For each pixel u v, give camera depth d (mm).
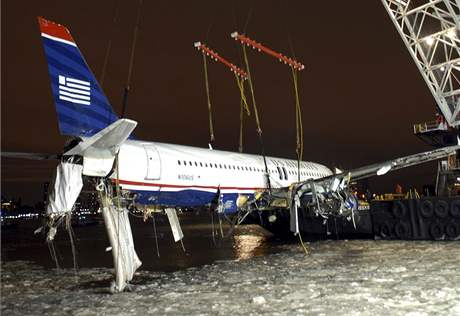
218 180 24109
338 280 15281
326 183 23656
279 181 29906
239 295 13344
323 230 33500
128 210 18781
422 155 22703
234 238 37281
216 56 22516
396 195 37188
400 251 23391
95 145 14539
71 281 17125
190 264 21531
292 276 16594
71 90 17891
